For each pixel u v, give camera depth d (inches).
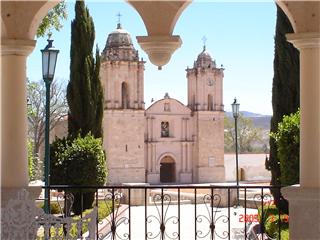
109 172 2225.6
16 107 281.3
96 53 794.2
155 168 2400.3
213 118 2507.4
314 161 273.6
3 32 279.4
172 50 279.4
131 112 2260.1
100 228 490.6
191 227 698.2
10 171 279.4
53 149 671.8
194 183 2447.1
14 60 281.3
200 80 2501.2
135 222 777.6
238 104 1082.1
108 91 2247.8
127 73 2265.0
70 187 301.7
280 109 576.4
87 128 772.0
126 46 2289.6
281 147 461.7
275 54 582.9
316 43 273.4
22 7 279.3
